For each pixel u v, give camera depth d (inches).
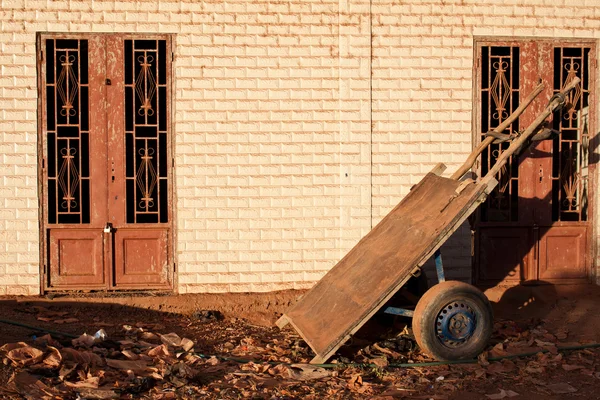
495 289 350.6
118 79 333.1
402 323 314.3
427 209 285.4
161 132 335.9
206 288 337.7
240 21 336.5
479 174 348.5
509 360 268.2
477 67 349.1
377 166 344.2
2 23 326.3
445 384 242.7
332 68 341.4
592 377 252.5
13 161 328.2
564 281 355.3
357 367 259.9
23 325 288.0
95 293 333.7
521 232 354.0
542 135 301.7
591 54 354.0
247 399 227.5
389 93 344.2
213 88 336.2
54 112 332.5
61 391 223.8
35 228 330.0
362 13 341.7
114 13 331.0
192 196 336.2
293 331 312.2
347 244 343.0
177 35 334.0
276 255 340.5
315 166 341.4
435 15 346.0
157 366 255.1
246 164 338.0
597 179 353.7
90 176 333.1
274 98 339.0
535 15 350.3
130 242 336.2
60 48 336.2
